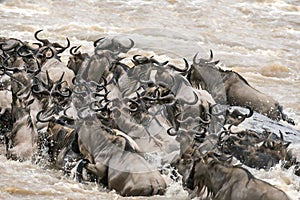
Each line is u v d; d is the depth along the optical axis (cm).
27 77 7025
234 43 12444
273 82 10369
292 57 11950
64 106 6769
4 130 6975
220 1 14975
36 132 6519
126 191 5706
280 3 15275
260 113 7769
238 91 7812
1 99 7056
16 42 8125
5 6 13350
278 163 6216
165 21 13462
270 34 13375
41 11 13275
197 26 13375
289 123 7912
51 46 8169
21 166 6306
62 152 6272
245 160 6238
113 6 14000
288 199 5003
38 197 5700
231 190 5225
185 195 5644
